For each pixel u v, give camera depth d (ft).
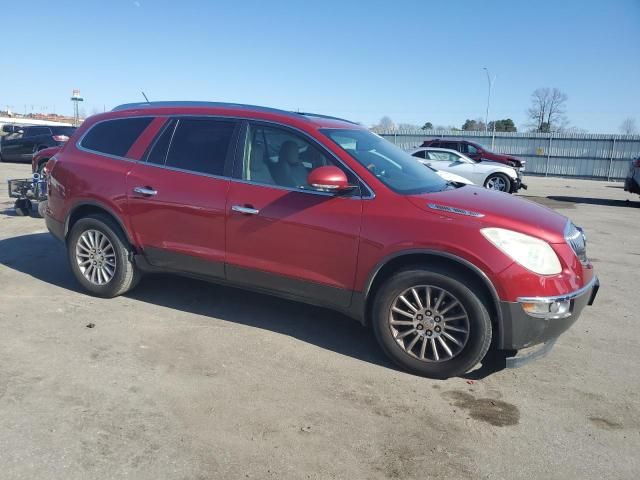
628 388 12.51
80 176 16.74
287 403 11.27
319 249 13.32
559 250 12.03
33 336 13.98
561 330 12.23
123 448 9.52
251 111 14.98
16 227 27.68
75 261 17.12
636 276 22.86
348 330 15.33
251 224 14.03
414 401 11.60
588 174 109.50
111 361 12.76
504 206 13.03
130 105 17.39
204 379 12.11
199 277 15.42
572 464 9.62
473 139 117.50
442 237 12.04
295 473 9.09
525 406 11.55
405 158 16.08
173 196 15.11
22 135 70.95
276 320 15.84
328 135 14.01
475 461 9.61
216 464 9.21
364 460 9.52
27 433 9.82
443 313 12.39
